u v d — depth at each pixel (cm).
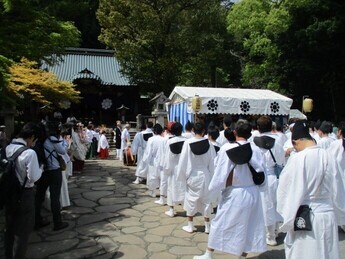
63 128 934
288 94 2177
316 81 1978
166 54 2062
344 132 532
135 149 927
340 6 1703
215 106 1170
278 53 2025
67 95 1355
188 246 471
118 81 2673
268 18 1944
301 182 270
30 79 1178
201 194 507
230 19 2233
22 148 373
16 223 371
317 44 1753
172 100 1421
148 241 490
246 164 376
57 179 531
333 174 280
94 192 799
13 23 680
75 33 841
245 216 370
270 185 477
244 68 2573
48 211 637
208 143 511
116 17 1945
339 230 538
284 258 430
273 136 499
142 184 901
